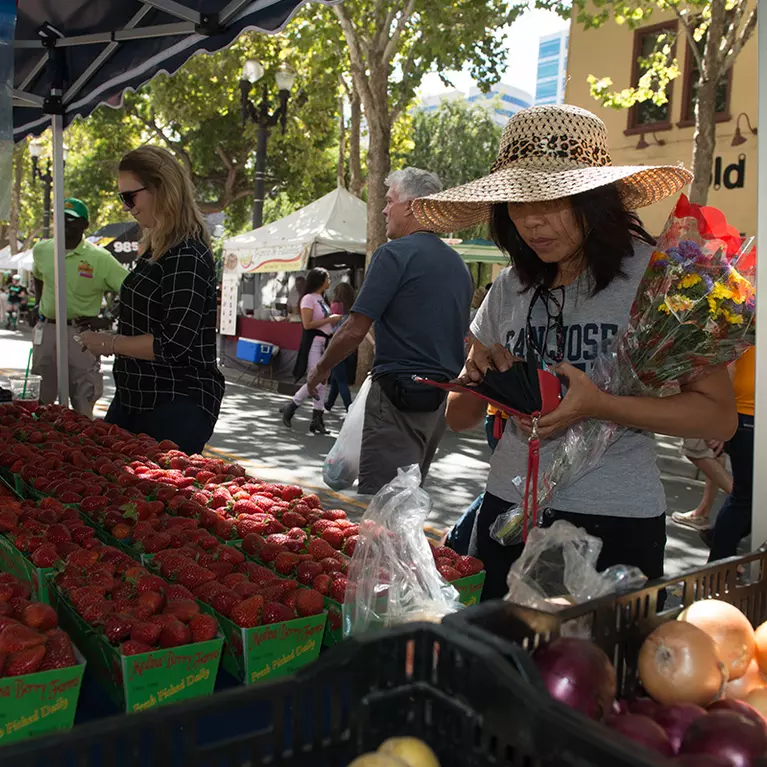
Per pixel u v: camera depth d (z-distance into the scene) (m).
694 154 10.98
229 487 2.64
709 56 10.62
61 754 0.74
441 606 1.69
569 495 2.01
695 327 1.71
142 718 0.78
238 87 21.30
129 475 2.60
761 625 1.28
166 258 3.18
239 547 2.14
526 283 2.09
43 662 1.37
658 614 1.19
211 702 0.82
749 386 3.99
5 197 3.47
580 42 15.84
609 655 1.11
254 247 13.78
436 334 3.56
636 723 0.93
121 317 3.38
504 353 1.94
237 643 1.58
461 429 2.46
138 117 24.80
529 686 0.79
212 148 24.52
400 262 3.48
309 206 13.74
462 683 0.86
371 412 3.62
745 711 1.02
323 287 9.44
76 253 5.54
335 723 0.88
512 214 1.91
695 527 5.79
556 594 1.30
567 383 1.85
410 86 14.03
